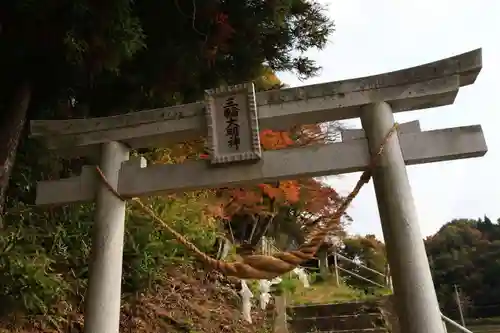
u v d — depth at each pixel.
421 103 3.61
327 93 3.66
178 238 3.62
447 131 3.44
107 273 3.49
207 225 8.43
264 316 8.60
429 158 3.39
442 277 25.11
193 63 5.32
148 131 3.95
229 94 3.84
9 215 4.73
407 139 3.47
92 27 3.97
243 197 10.54
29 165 5.26
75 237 5.37
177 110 3.95
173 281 6.98
